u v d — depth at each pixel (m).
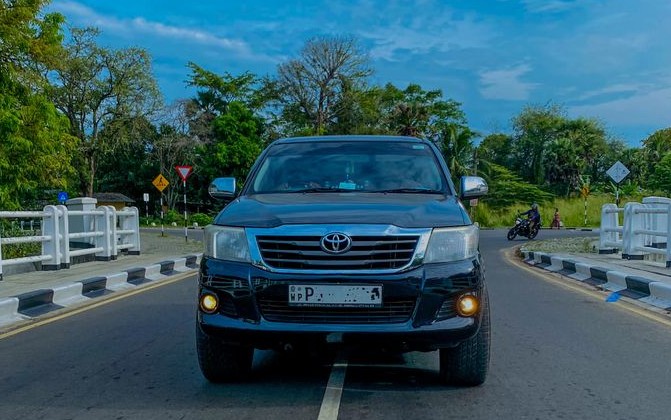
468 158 57.38
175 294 10.18
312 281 4.12
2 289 9.18
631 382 4.93
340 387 4.77
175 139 54.84
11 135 21.27
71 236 12.62
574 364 5.48
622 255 13.54
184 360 5.71
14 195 23.38
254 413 4.20
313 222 4.23
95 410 4.34
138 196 62.25
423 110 58.09
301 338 4.13
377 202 4.67
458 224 4.37
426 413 4.18
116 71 45.78
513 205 52.03
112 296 10.01
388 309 4.13
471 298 4.23
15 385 4.97
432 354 5.80
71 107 45.72
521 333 6.78
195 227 45.06
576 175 61.34
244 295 4.21
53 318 8.01
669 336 6.63
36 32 23.33
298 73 57.97
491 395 4.57
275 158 5.77
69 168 26.47
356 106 59.03
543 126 67.00
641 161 66.50
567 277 12.23
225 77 63.97
